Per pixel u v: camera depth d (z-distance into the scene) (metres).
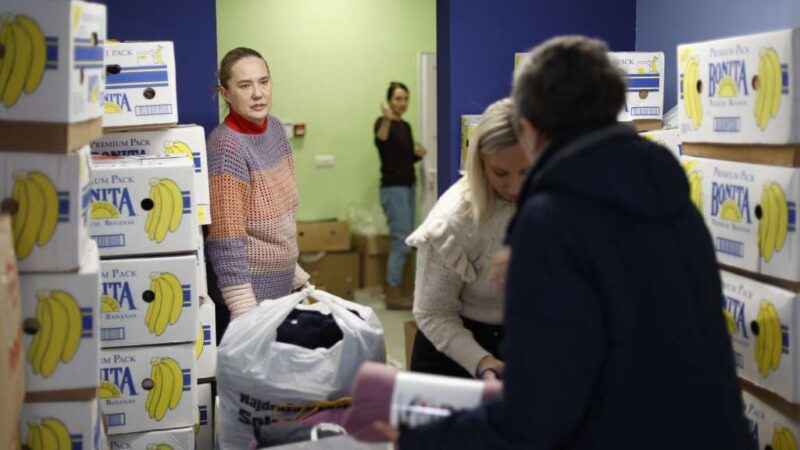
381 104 6.78
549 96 1.41
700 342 1.42
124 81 2.92
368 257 6.92
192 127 3.03
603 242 1.35
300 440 2.05
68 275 1.80
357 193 7.21
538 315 1.32
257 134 3.18
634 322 1.35
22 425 1.85
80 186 1.79
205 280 3.10
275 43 6.86
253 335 2.36
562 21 3.96
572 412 1.31
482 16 3.87
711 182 2.27
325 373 2.33
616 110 1.43
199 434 2.99
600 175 1.36
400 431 1.50
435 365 2.26
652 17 3.91
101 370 2.53
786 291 2.01
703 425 1.40
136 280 2.50
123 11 3.56
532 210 1.37
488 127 1.95
